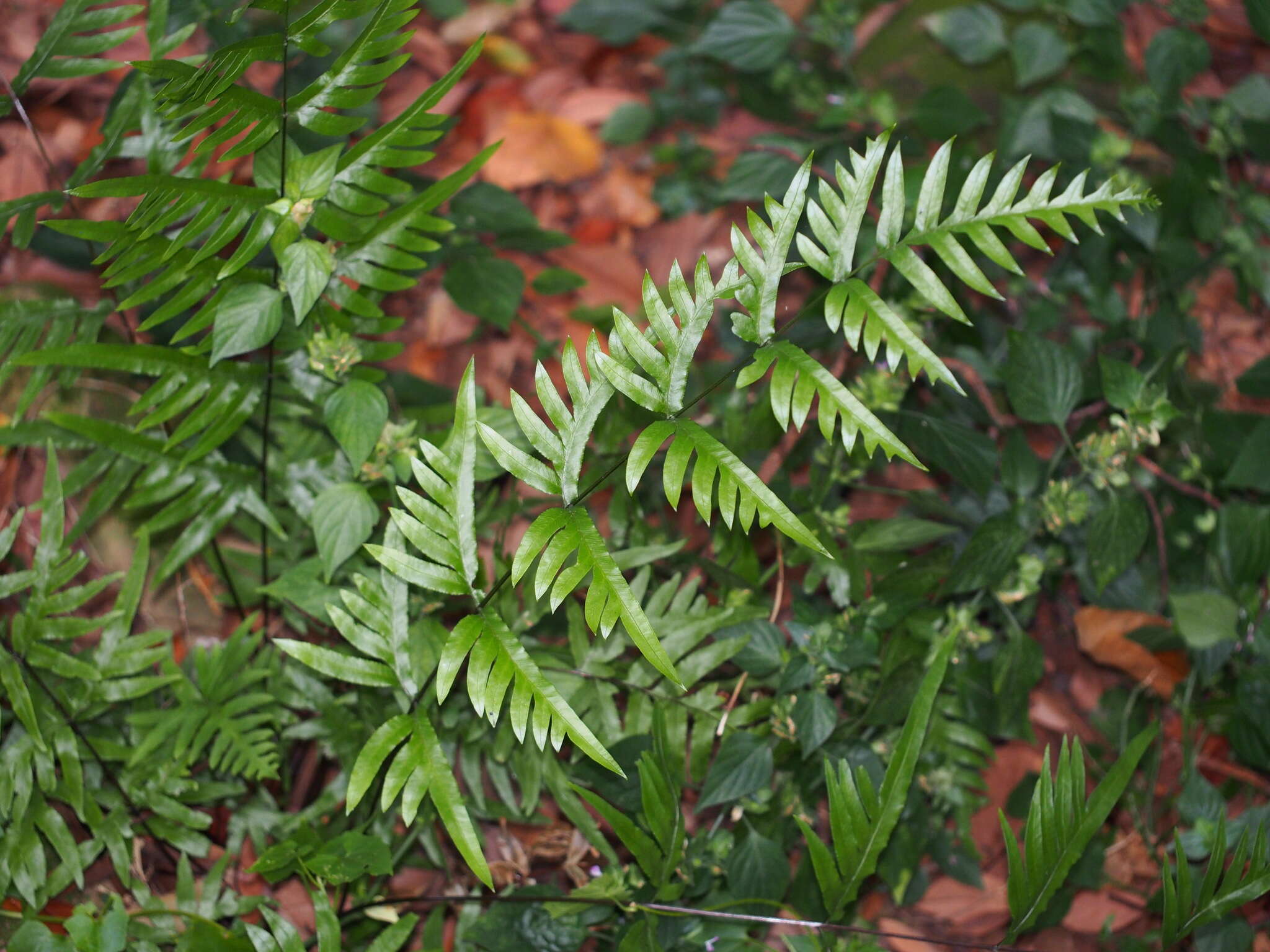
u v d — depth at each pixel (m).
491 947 1.83
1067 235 1.50
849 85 3.23
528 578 2.04
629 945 1.73
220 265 1.79
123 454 2.05
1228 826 2.20
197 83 1.44
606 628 1.34
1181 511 2.61
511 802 2.04
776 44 2.92
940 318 2.54
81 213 2.60
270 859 1.73
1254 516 2.42
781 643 2.06
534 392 2.91
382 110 3.34
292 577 1.90
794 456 2.42
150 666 2.12
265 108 1.59
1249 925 2.14
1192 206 2.84
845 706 2.35
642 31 3.54
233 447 2.24
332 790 2.07
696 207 3.29
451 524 1.51
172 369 1.83
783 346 1.45
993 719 2.30
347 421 1.78
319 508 1.78
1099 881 2.28
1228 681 2.51
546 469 1.43
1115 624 2.57
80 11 1.86
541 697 1.41
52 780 1.85
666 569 2.32
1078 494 2.25
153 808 1.93
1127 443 2.22
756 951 1.95
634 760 1.95
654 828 1.73
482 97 3.48
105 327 2.30
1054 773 2.48
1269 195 3.24
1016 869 1.75
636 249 3.25
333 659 1.62
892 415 2.30
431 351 2.93
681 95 3.49
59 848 1.84
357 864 1.71
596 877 2.02
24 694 1.78
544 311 3.06
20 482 2.35
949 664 2.26
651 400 1.42
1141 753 1.82
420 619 1.87
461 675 1.97
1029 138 2.84
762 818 2.14
